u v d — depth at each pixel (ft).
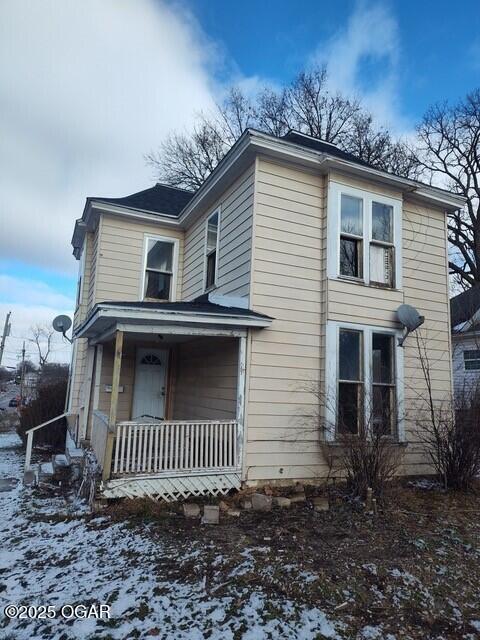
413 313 23.54
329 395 21.99
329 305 22.75
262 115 78.07
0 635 9.05
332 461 21.62
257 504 18.37
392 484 21.29
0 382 199.93
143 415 31.37
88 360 28.66
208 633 9.15
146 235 33.32
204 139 76.64
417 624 9.62
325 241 23.58
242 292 22.49
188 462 19.51
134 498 18.12
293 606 10.28
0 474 25.68
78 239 38.58
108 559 12.96
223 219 26.43
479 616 10.03
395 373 24.18
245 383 20.84
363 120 75.36
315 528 15.93
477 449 21.85
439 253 28.45
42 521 16.55
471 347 48.75
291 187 23.32
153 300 33.06
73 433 30.99
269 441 20.99
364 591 11.07
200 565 12.49
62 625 9.42
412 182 25.72
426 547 14.15
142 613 9.91
